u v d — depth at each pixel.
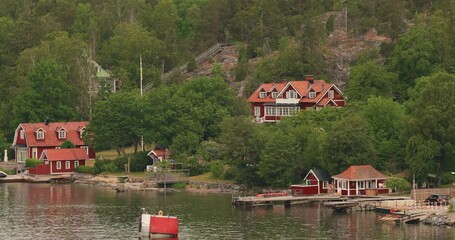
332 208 191.75
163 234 165.12
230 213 188.00
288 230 168.62
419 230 166.75
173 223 165.75
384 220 177.00
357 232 165.88
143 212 175.62
